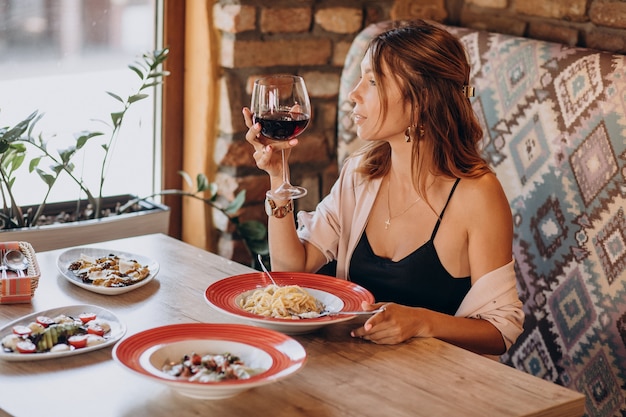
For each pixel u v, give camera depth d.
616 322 2.33
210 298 1.75
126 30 2.97
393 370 1.58
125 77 3.00
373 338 1.69
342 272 2.13
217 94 3.01
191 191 3.12
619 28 2.59
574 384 2.45
